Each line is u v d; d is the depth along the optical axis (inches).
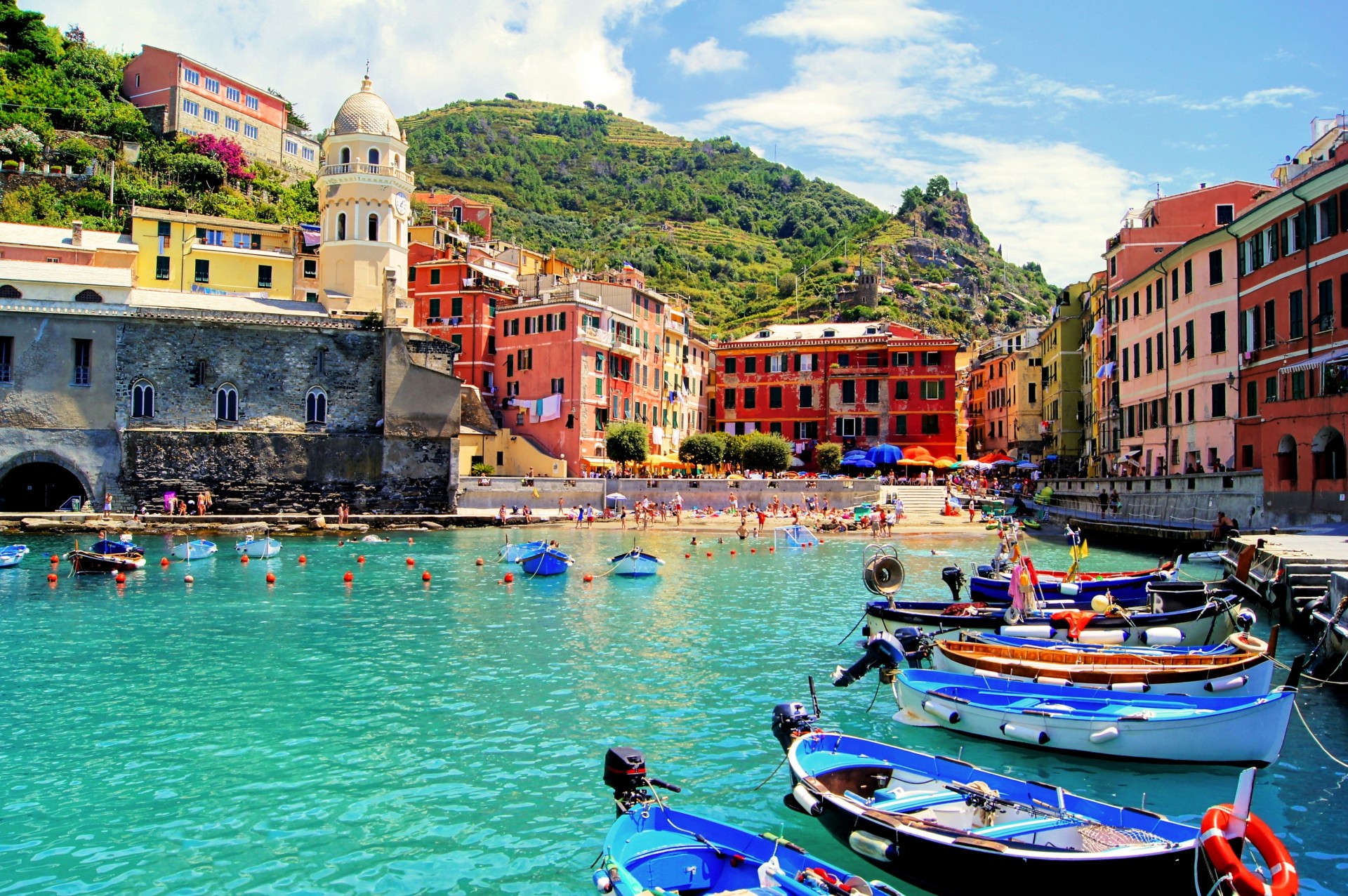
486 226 5546.3
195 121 4493.1
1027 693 743.7
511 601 1424.7
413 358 2760.8
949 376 3572.8
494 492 2741.1
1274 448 1718.8
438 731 769.6
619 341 3430.1
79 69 4407.0
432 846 557.9
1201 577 1489.9
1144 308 2453.2
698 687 909.2
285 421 2588.6
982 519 2778.1
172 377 2488.9
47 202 3631.9
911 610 1064.2
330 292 2878.9
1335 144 1907.0
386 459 2628.0
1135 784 639.8
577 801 625.9
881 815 488.1
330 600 1422.2
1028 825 482.6
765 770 681.0
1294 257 1715.1
